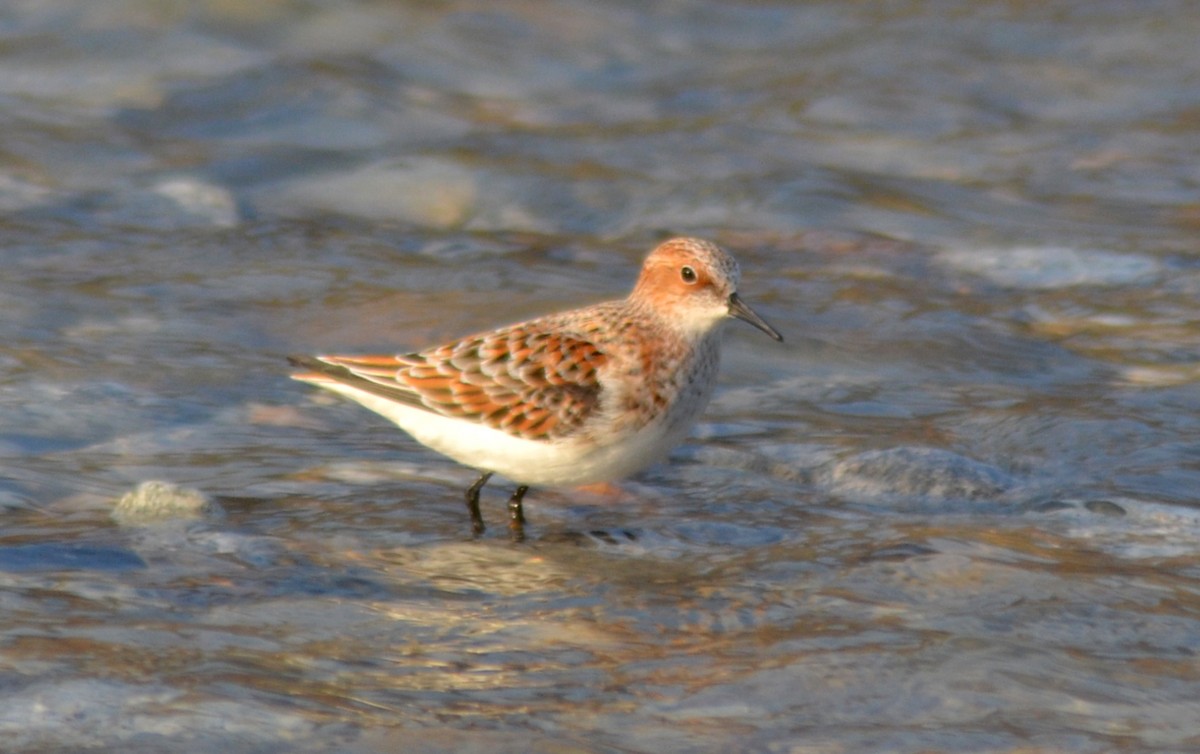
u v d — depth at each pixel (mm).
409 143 22750
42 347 14688
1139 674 8242
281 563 9961
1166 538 10625
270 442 12633
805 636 8789
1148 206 21047
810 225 20094
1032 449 12695
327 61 25156
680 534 10781
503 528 10859
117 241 18359
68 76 23969
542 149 22719
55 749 7262
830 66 26828
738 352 15227
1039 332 16203
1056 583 9578
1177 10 28906
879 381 14586
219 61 24688
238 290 16844
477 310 16438
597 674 8281
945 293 17516
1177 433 13008
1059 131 24250
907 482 11789
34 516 10758
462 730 7543
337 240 18938
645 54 27172
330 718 7641
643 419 10742
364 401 10930
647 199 20953
